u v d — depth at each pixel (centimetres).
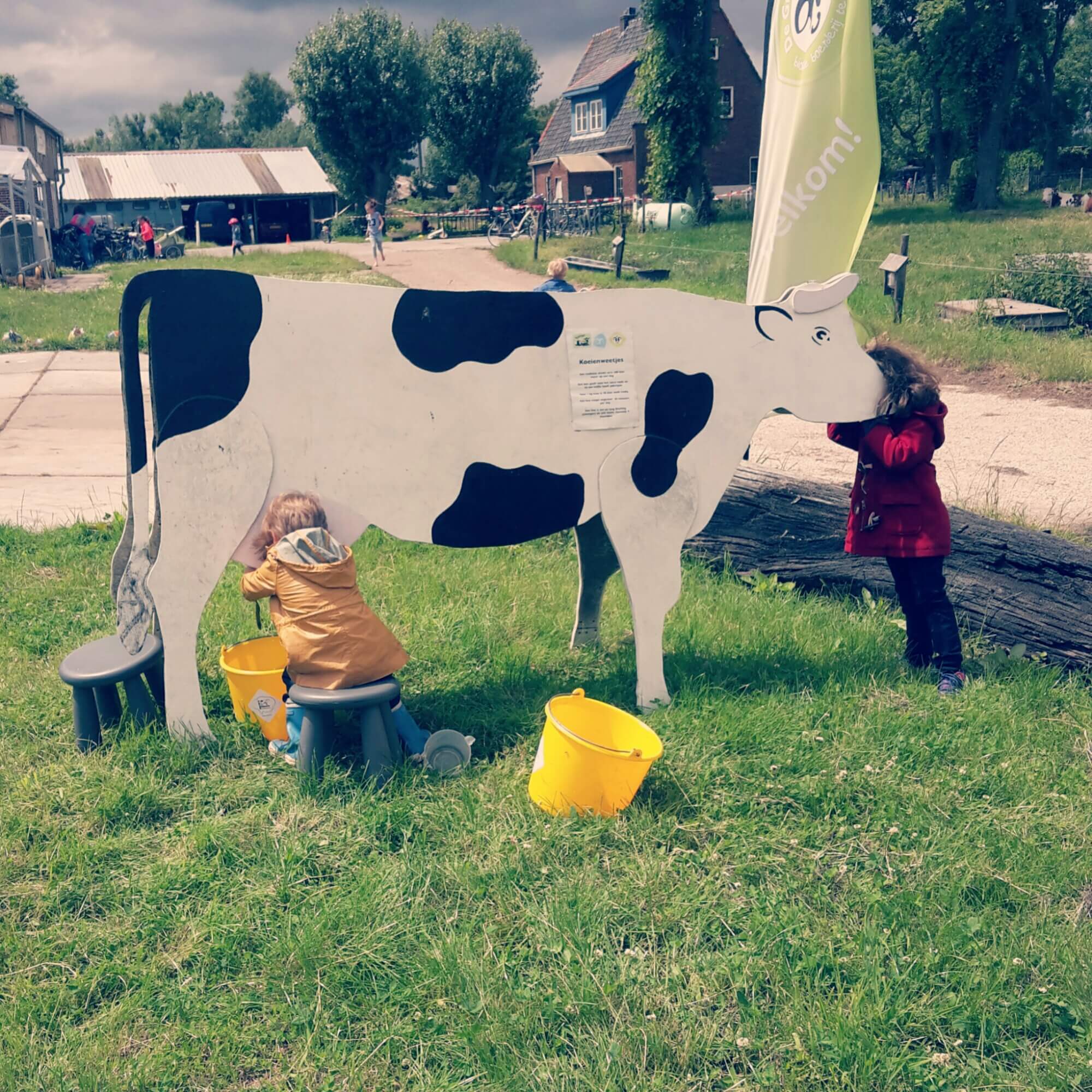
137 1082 238
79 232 3334
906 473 434
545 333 388
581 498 407
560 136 5694
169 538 365
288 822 335
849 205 631
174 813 346
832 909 302
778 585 571
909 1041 254
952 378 1262
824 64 611
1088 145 6744
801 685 441
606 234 3297
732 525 582
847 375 424
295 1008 259
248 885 305
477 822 337
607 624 512
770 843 330
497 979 269
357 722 404
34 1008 258
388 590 549
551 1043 252
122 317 351
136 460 367
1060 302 1504
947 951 281
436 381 377
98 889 302
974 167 3894
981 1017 258
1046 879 315
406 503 384
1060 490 793
